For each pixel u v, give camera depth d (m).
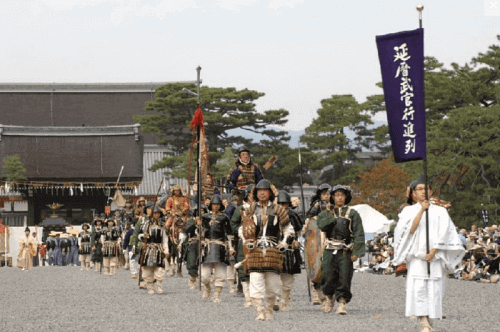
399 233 10.30
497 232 28.75
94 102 112.69
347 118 81.19
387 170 69.50
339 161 82.56
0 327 12.10
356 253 13.16
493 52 53.78
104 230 30.28
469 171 49.91
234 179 18.84
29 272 35.16
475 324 11.88
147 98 113.19
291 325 11.65
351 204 71.31
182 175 76.88
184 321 12.65
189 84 80.12
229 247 16.11
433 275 10.20
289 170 78.19
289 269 14.16
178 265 27.84
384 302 16.20
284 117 80.31
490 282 23.64
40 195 86.81
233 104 78.06
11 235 48.19
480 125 47.97
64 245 49.47
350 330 10.92
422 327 10.31
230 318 13.06
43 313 14.41
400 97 10.96
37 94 112.75
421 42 10.89
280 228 12.69
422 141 10.82
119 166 86.75
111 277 28.67
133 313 14.19
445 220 10.26
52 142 87.44
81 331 11.48
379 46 11.07
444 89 54.84
